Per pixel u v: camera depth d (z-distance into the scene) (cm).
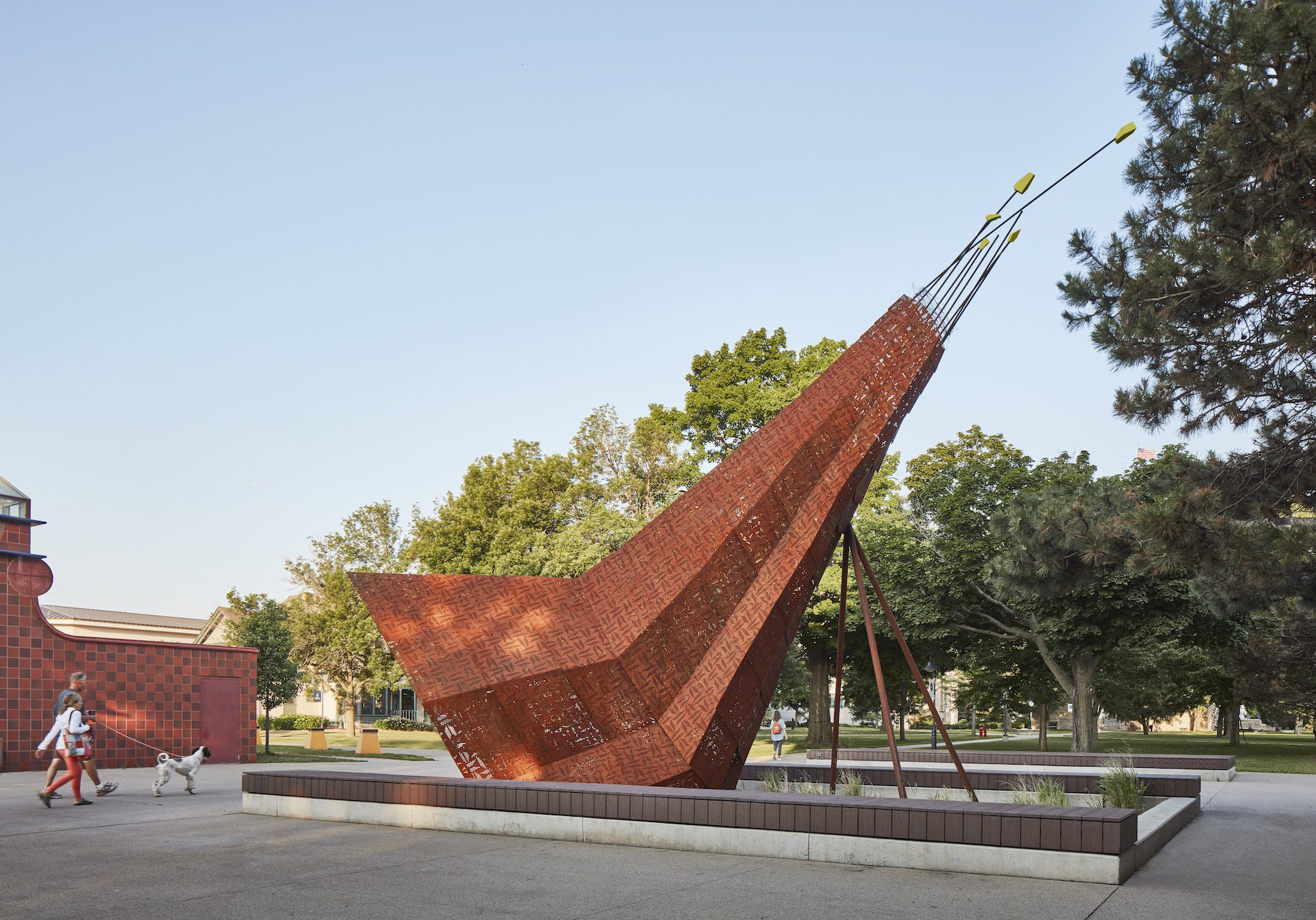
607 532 3650
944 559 3538
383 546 4947
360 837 1095
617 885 820
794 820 957
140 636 5759
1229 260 1086
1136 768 2320
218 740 2747
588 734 1289
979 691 4478
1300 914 746
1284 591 1661
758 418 4375
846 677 5162
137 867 901
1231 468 1383
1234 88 1095
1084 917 724
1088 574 1725
